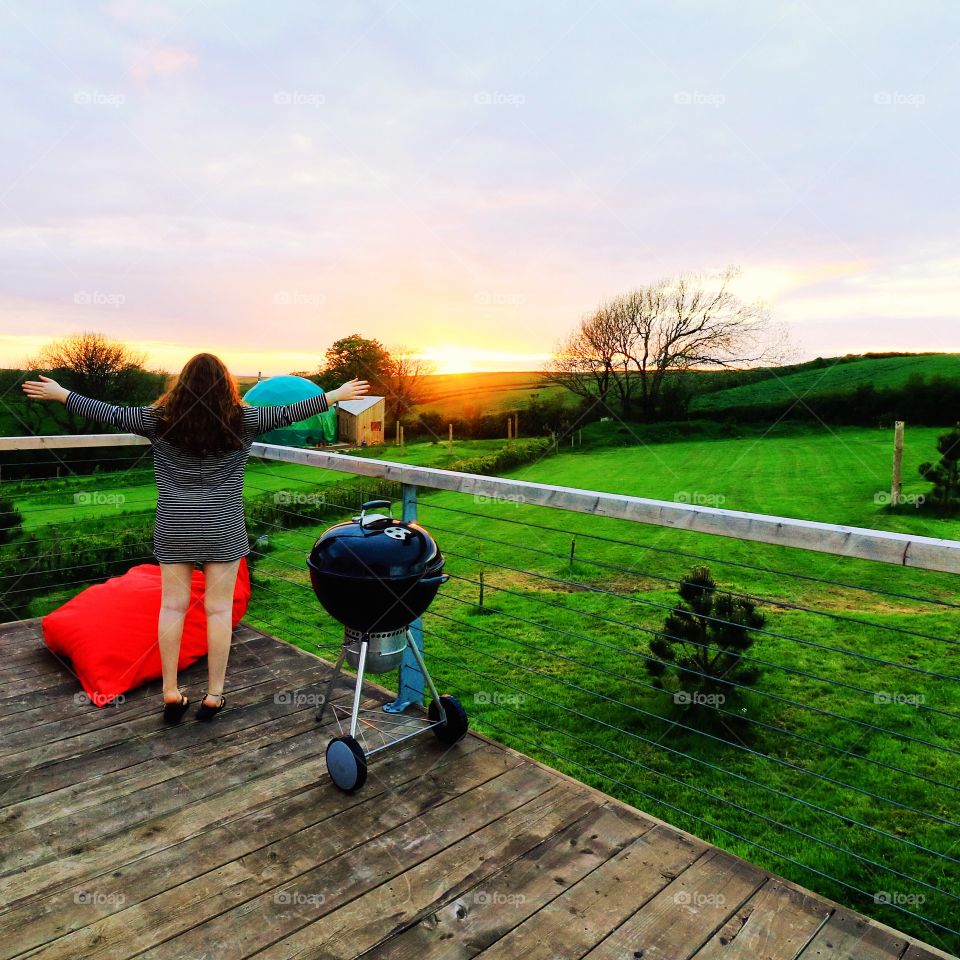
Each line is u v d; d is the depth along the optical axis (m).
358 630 2.31
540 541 13.56
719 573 11.00
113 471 17.67
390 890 1.75
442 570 2.32
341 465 3.05
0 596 5.90
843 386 33.00
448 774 2.31
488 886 1.76
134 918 1.64
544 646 8.02
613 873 1.81
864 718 5.97
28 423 17.80
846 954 1.54
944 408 29.77
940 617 8.58
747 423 33.53
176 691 2.63
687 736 5.71
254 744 2.50
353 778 2.13
